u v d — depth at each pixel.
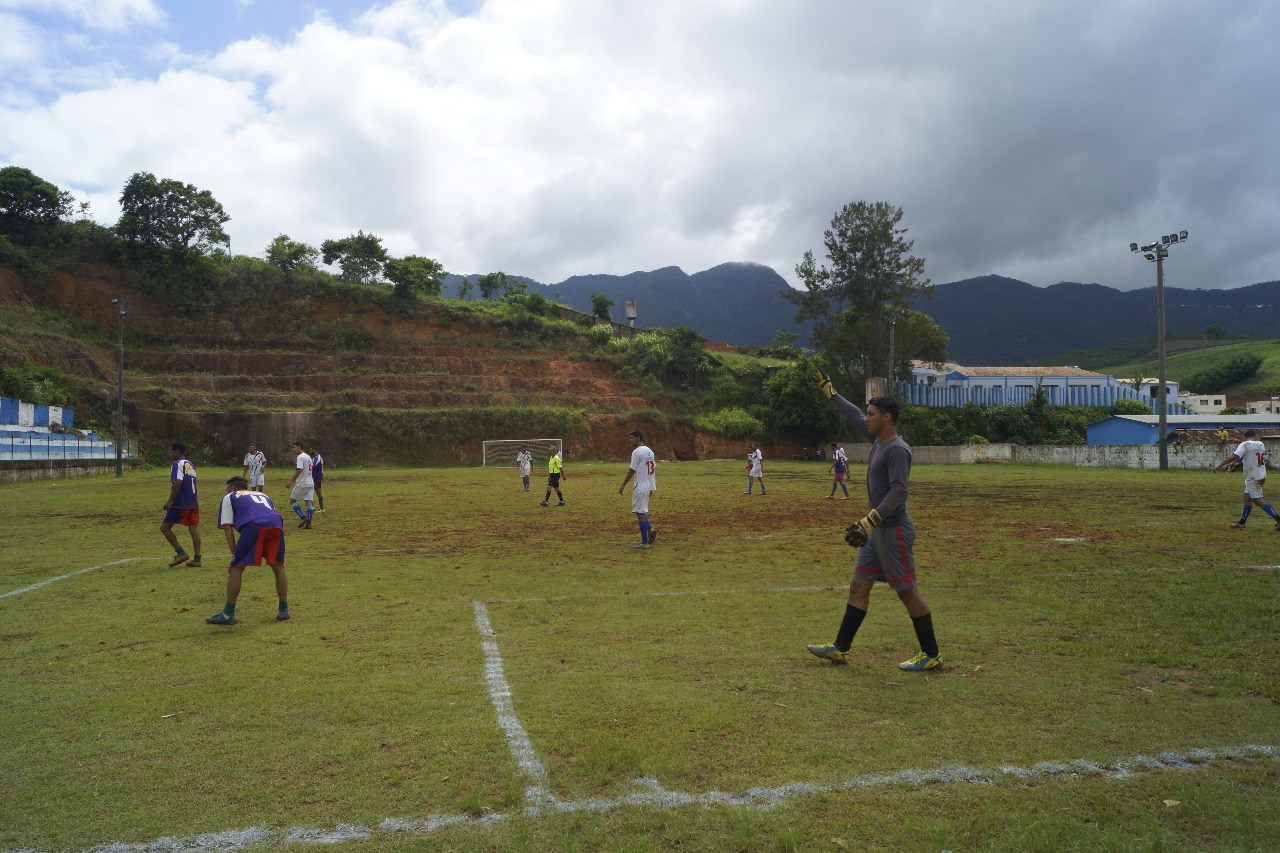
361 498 23.73
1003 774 3.68
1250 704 4.61
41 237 58.66
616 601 7.83
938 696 4.79
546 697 4.82
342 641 6.32
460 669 5.46
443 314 67.44
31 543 12.82
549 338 69.94
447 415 55.38
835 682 5.09
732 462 55.91
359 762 3.89
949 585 8.45
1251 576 8.62
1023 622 6.73
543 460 55.62
